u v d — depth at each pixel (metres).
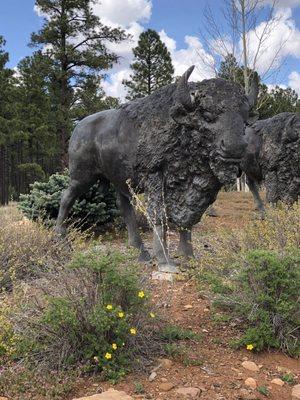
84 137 7.25
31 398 3.30
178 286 5.82
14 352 3.88
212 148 5.75
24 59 33.47
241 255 5.01
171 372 3.72
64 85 32.16
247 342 4.18
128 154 6.59
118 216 10.65
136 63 37.44
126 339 3.85
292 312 4.34
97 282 3.94
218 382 3.60
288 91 37.16
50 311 3.79
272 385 3.63
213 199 6.46
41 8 31.08
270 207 8.48
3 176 35.69
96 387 3.48
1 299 5.19
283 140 9.93
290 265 4.40
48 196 9.90
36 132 32.41
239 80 21.12
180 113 5.82
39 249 6.70
